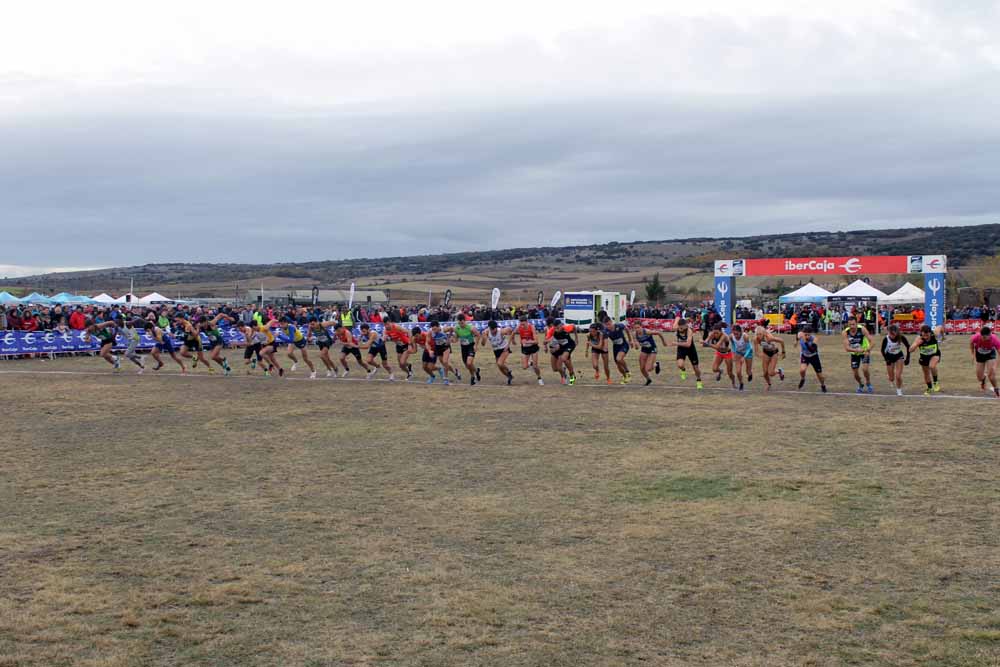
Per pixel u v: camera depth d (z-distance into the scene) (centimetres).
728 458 1192
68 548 786
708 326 3844
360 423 1566
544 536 814
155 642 571
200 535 827
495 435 1417
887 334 1909
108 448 1320
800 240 19725
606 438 1375
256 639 575
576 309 5672
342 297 8556
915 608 622
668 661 536
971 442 1290
